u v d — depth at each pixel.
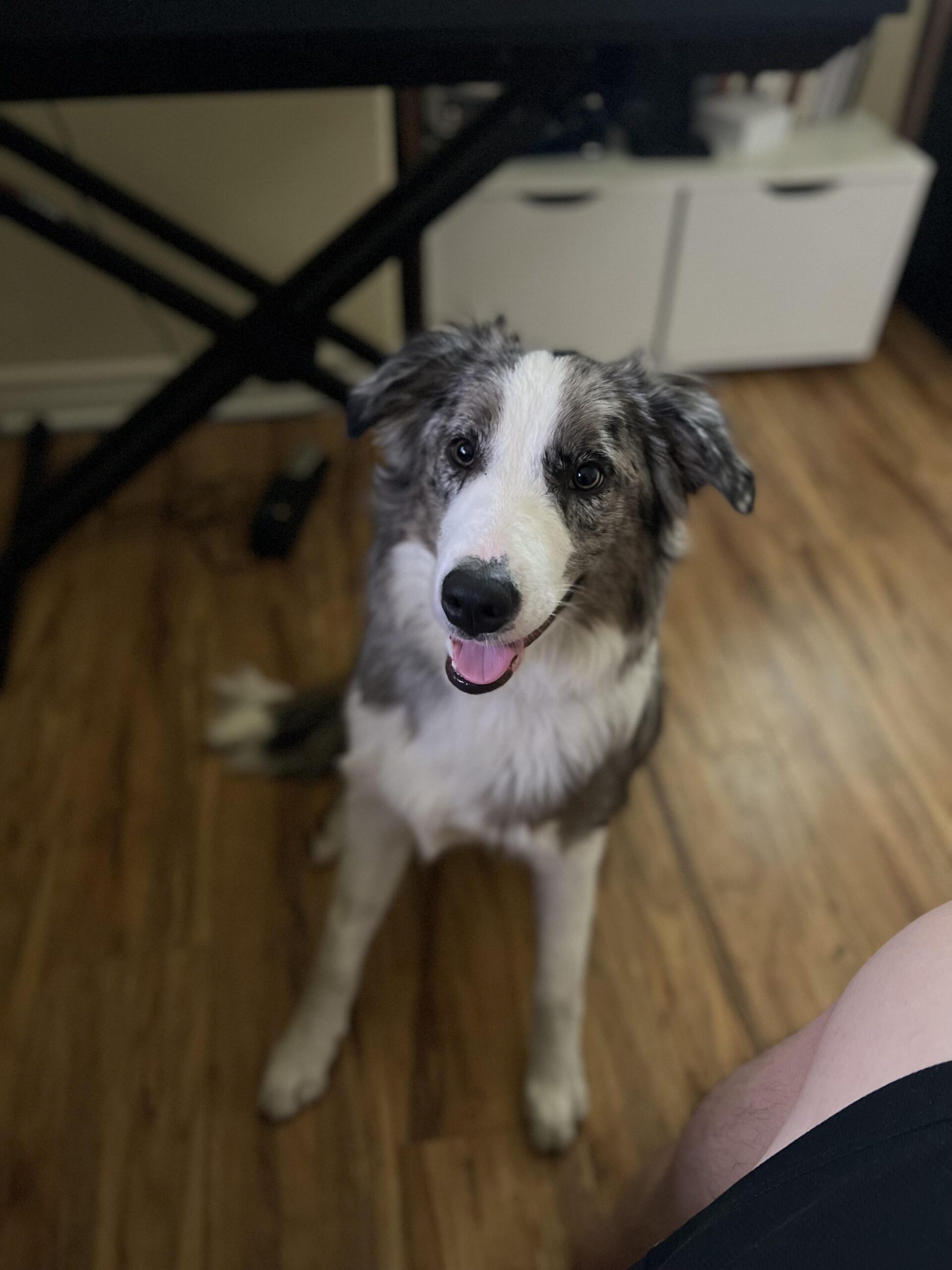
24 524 2.11
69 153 2.23
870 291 2.69
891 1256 0.48
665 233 2.51
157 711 1.88
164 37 1.34
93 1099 1.38
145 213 1.94
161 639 2.02
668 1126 1.39
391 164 2.37
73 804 1.72
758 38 1.48
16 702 1.88
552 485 1.06
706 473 1.15
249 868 1.66
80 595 2.11
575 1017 1.38
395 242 1.81
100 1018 1.46
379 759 1.29
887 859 1.71
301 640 2.04
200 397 1.94
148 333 2.52
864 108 3.01
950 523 2.39
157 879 1.63
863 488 2.48
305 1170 1.33
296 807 1.74
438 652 1.19
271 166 2.31
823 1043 0.66
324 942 1.40
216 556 2.21
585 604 1.17
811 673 2.03
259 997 1.50
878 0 1.46
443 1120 1.38
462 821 1.31
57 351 2.52
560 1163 1.35
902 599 2.20
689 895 1.65
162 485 2.39
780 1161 0.57
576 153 2.47
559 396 1.05
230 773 1.79
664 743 1.88
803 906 1.64
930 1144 0.50
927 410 2.73
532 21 1.41
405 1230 1.28
